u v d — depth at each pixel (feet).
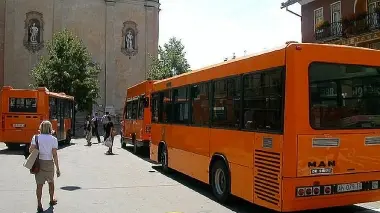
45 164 27.63
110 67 158.61
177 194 33.83
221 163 30.35
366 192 24.17
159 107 46.93
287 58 22.81
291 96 22.49
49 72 128.16
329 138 23.15
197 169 34.96
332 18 87.81
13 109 68.59
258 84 25.35
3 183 38.75
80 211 27.66
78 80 129.59
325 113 23.25
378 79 25.22
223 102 30.12
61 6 154.71
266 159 24.00
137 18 163.73
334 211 27.81
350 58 24.27
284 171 22.29
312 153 22.68
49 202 30.42
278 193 22.68
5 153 68.80
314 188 22.66
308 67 22.97
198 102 35.06
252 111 25.95
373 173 24.43
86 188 36.37
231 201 29.78
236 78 28.12
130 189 36.01
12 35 149.38
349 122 23.93
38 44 151.53
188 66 151.33
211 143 32.12
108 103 157.69
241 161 27.09
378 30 74.28
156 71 148.77
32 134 68.44
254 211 27.78
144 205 29.60
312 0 92.68
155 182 39.81
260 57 25.23
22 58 150.20
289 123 22.40
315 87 23.04
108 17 159.63
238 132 27.55
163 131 45.11
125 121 78.95
